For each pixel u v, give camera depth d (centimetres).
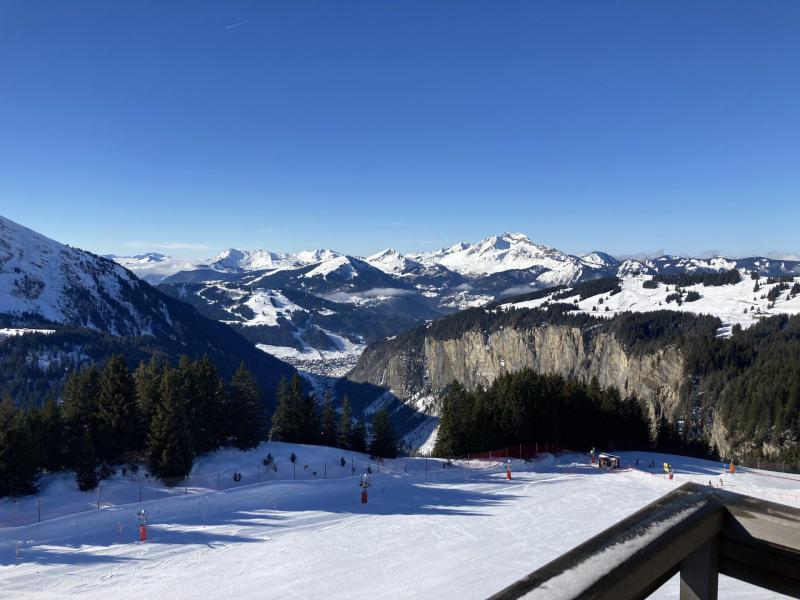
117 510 4125
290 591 2739
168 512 4125
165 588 2797
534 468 6209
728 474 6069
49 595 2727
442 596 2639
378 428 7338
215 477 5234
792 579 201
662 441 9919
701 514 212
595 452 7550
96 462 5084
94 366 5688
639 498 4675
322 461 5891
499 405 7588
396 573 2945
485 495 4778
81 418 5247
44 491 4647
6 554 3262
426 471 5762
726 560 218
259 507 4294
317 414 7712
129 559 3194
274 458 5859
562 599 155
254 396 6244
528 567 3011
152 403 5619
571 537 3562
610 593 163
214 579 2902
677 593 1332
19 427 4531
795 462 8912
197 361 6425
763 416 10781
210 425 5962
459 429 7194
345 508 4306
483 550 3306
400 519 4012
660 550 186
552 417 7550
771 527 205
